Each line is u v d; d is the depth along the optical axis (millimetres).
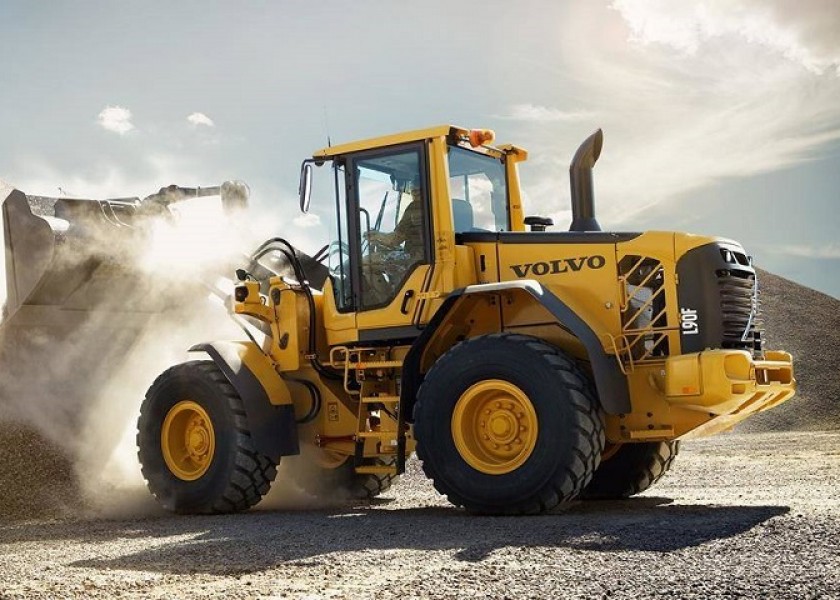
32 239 8773
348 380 7902
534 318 7223
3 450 8719
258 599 3994
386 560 4766
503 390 6711
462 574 4309
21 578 4734
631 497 8016
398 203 7656
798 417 20625
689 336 6777
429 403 6922
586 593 3826
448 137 7641
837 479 8820
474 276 7426
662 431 6754
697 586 3844
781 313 25703
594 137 7590
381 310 7668
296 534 5965
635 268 6957
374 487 8906
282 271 9141
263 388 7906
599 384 6582
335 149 7895
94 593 4246
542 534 5398
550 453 6492
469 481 6738
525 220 8047
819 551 4438
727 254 6922
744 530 5117
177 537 6156
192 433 8086
